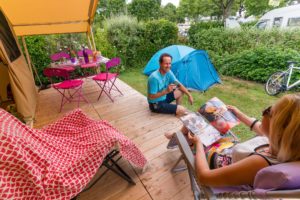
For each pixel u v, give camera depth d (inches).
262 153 33.3
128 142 64.0
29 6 139.9
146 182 69.9
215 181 35.5
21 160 41.9
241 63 199.0
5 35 121.3
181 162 77.9
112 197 64.8
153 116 116.0
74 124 71.6
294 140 27.3
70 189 48.4
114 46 249.0
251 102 145.7
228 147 52.4
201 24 300.4
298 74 153.3
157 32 273.4
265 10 458.3
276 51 181.6
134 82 203.9
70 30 195.9
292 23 265.6
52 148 57.0
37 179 43.8
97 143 58.9
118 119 115.0
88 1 150.3
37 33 182.7
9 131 46.4
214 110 61.2
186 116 62.5
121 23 256.1
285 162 29.0
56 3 142.9
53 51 207.3
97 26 277.4
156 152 84.8
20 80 113.4
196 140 50.9
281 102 30.1
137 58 272.2
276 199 26.5
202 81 175.8
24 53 184.2
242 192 32.4
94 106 134.3
